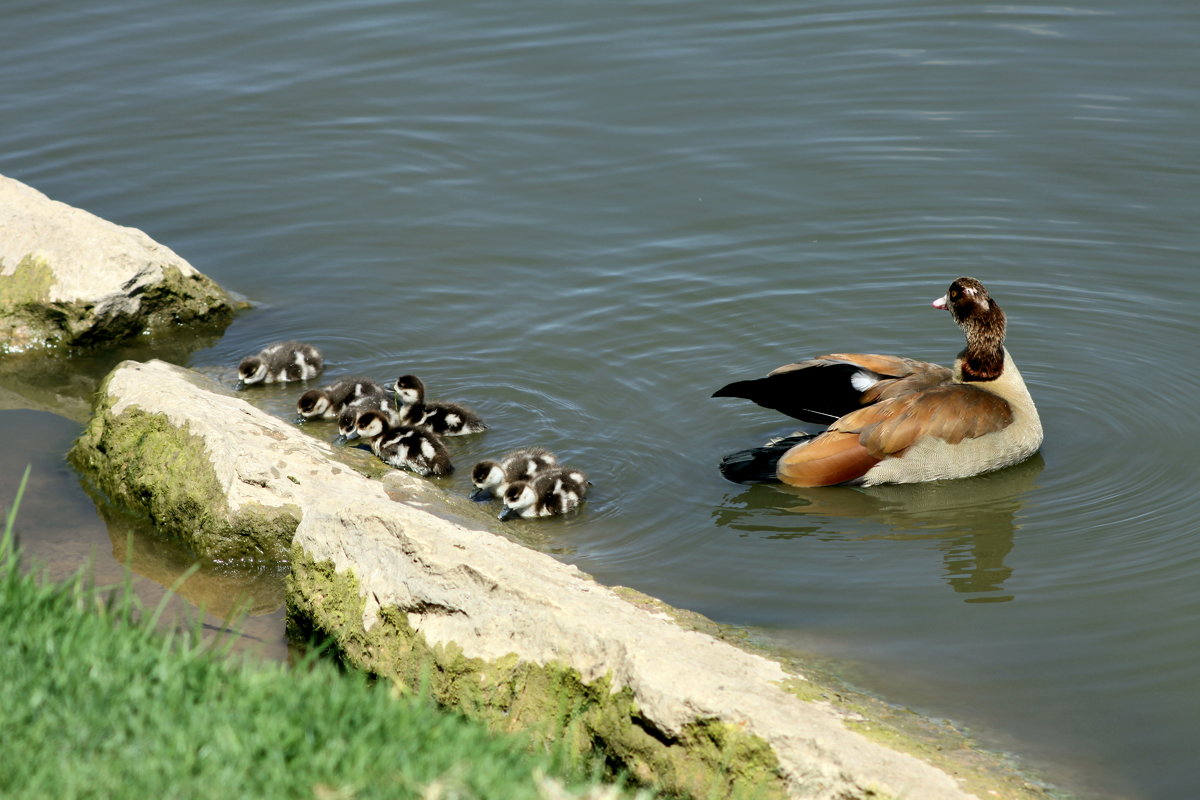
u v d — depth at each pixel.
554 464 13.03
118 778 6.11
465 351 15.61
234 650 9.43
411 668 8.64
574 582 9.69
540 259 17.31
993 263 16.77
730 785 7.36
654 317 16.05
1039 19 22.22
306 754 6.28
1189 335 15.17
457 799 6.02
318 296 16.86
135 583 10.55
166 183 19.38
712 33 22.70
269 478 11.08
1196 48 20.91
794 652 9.73
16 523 11.41
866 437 12.73
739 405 14.47
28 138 20.30
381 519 9.12
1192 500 12.18
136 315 16.02
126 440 11.92
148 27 23.77
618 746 7.74
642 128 20.14
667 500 12.75
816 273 16.78
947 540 11.82
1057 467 13.05
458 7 24.12
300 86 21.77
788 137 19.67
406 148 20.08
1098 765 8.40
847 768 7.15
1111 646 9.95
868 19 22.66
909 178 18.50
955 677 9.47
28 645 7.07
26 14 24.16
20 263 15.89
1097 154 18.66
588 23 23.34
